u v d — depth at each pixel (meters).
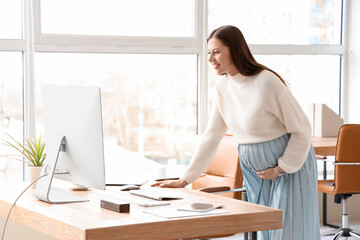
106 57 4.87
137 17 4.93
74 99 2.70
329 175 5.94
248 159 3.14
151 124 5.12
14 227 3.96
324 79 5.88
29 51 4.51
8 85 4.53
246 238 3.41
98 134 2.58
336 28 5.93
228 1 5.33
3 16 4.48
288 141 3.07
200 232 2.33
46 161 2.79
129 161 4.83
